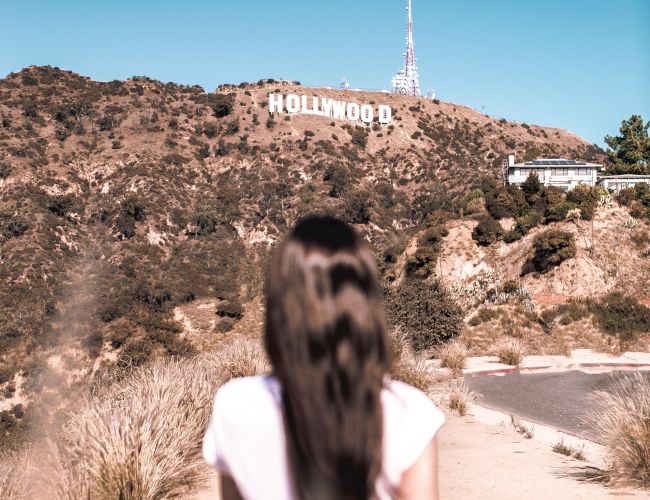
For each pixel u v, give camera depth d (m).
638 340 26.58
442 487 6.49
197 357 10.52
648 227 36.69
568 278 34.41
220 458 1.06
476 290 36.91
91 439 5.01
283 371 0.97
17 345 42.69
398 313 21.41
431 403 1.06
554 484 6.58
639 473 6.51
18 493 4.53
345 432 0.94
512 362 20.27
